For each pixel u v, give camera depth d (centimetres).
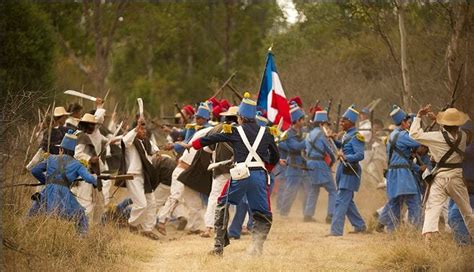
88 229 2056
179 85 7219
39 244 1814
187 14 7125
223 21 7025
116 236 2200
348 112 2539
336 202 2541
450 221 2044
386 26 3272
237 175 1994
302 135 3081
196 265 1938
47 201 1978
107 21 6184
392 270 1911
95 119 2311
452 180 1983
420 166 2392
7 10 4106
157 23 7150
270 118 2552
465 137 1994
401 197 2412
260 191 2025
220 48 7194
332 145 2967
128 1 6144
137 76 7394
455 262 1856
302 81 4669
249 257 2028
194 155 2570
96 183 2050
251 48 7044
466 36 2475
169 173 2703
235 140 2031
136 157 2456
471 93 2247
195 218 2602
